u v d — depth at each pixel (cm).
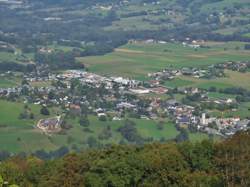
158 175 12712
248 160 12838
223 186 12469
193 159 13125
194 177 12500
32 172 13338
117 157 13238
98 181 12625
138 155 13075
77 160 13388
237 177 12500
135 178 12669
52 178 12888
